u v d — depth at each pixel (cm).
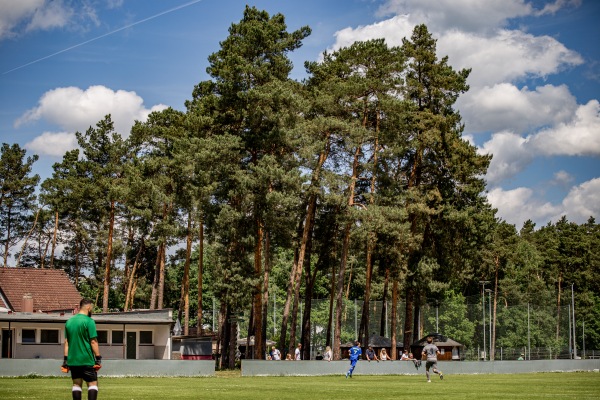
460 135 7481
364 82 6278
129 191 8212
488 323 11181
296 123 6162
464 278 11212
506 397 2625
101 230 10631
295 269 6581
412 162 7219
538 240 16312
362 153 6538
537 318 11181
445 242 7425
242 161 6375
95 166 9688
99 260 11488
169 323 6034
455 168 7031
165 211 8081
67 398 2228
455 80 7169
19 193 11175
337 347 6400
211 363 4838
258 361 4997
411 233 6581
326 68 7000
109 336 5956
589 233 16362
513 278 12594
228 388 3195
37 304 7331
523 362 6378
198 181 6231
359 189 7044
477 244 7956
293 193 5897
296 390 3075
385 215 6231
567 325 11238
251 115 6197
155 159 7956
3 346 5559
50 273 7825
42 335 5675
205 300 12600
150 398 2395
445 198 7181
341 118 6359
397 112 6259
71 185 9894
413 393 2888
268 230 6097
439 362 5812
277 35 6600
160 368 4669
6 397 2267
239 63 6284
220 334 7506
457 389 3262
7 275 7512
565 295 13625
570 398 2566
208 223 6225
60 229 11631
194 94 7931
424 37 7394
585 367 6919
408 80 7012
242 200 6072
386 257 6956
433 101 7188
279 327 11731
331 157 6519
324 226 7169
